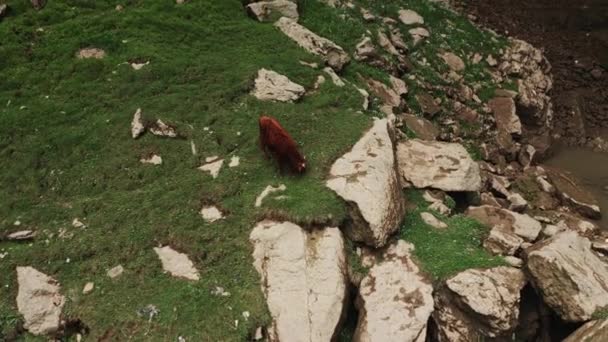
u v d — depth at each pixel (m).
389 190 10.82
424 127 15.76
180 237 10.20
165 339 8.76
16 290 9.75
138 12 15.34
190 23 15.31
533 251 9.98
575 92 23.48
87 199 11.18
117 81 13.45
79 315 9.27
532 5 29.41
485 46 20.62
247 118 12.66
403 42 18.91
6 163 11.91
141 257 9.98
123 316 9.10
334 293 9.20
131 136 12.31
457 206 12.82
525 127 19.94
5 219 10.87
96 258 10.06
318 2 17.86
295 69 14.30
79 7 15.78
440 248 10.49
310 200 10.45
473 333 9.30
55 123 12.62
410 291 9.50
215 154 11.88
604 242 13.17
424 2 21.61
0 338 9.13
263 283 9.38
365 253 10.38
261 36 15.36
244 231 10.23
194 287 9.38
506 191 15.17
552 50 26.28
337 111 13.15
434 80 18.20
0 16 15.05
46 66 13.91
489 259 10.22
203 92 13.26
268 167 11.45
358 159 11.34
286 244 9.82
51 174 11.71
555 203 15.86
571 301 9.35
